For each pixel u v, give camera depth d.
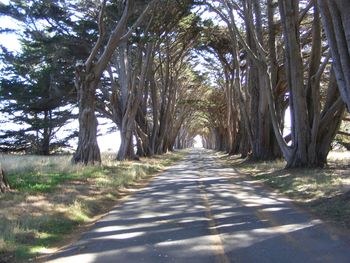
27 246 8.17
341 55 12.35
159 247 8.30
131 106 36.03
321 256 7.52
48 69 39.47
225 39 44.41
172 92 61.75
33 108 43.94
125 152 35.59
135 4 26.52
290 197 15.15
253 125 34.50
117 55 36.25
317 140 23.61
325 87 36.56
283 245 8.33
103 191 15.81
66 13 34.38
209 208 12.88
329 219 10.74
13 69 41.91
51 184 15.59
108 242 8.76
